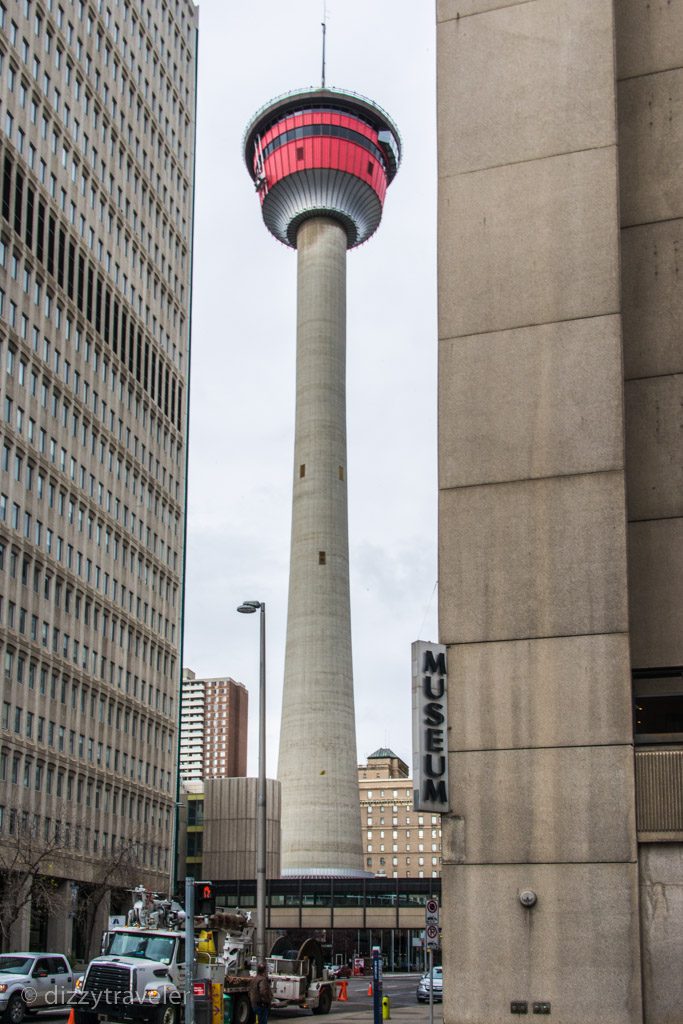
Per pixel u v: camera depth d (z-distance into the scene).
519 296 26.56
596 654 24.06
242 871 150.00
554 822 23.45
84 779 91.94
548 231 26.70
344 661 141.25
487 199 27.38
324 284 155.25
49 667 86.62
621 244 27.00
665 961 22.28
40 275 88.56
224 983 37.62
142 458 109.56
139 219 112.12
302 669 140.00
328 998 50.03
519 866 23.47
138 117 113.31
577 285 26.17
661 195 27.00
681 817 22.91
